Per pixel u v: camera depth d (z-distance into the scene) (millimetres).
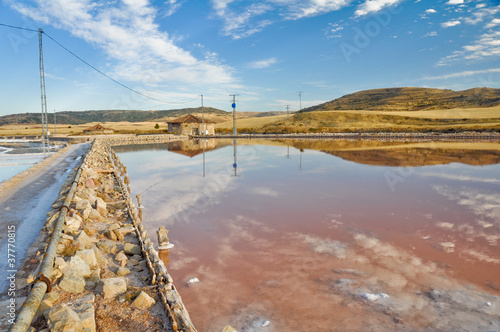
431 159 29844
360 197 15117
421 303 5938
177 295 5234
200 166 27484
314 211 12656
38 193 13078
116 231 8219
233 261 8008
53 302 4754
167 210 12961
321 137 75688
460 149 39875
